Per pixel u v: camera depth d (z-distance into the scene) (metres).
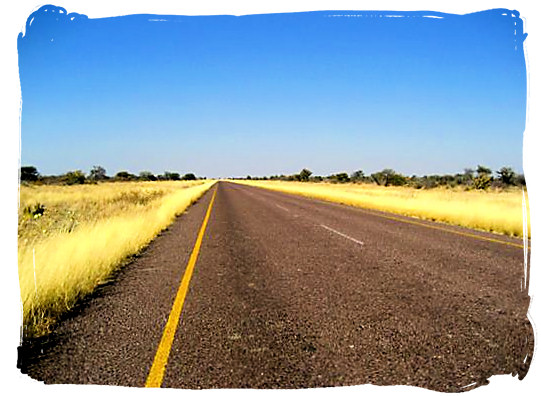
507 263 7.50
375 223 14.11
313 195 35.06
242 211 19.66
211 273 7.00
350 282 6.25
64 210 12.86
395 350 3.81
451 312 4.85
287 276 6.69
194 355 3.74
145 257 8.46
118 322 4.63
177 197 23.97
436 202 19.36
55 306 5.02
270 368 3.47
